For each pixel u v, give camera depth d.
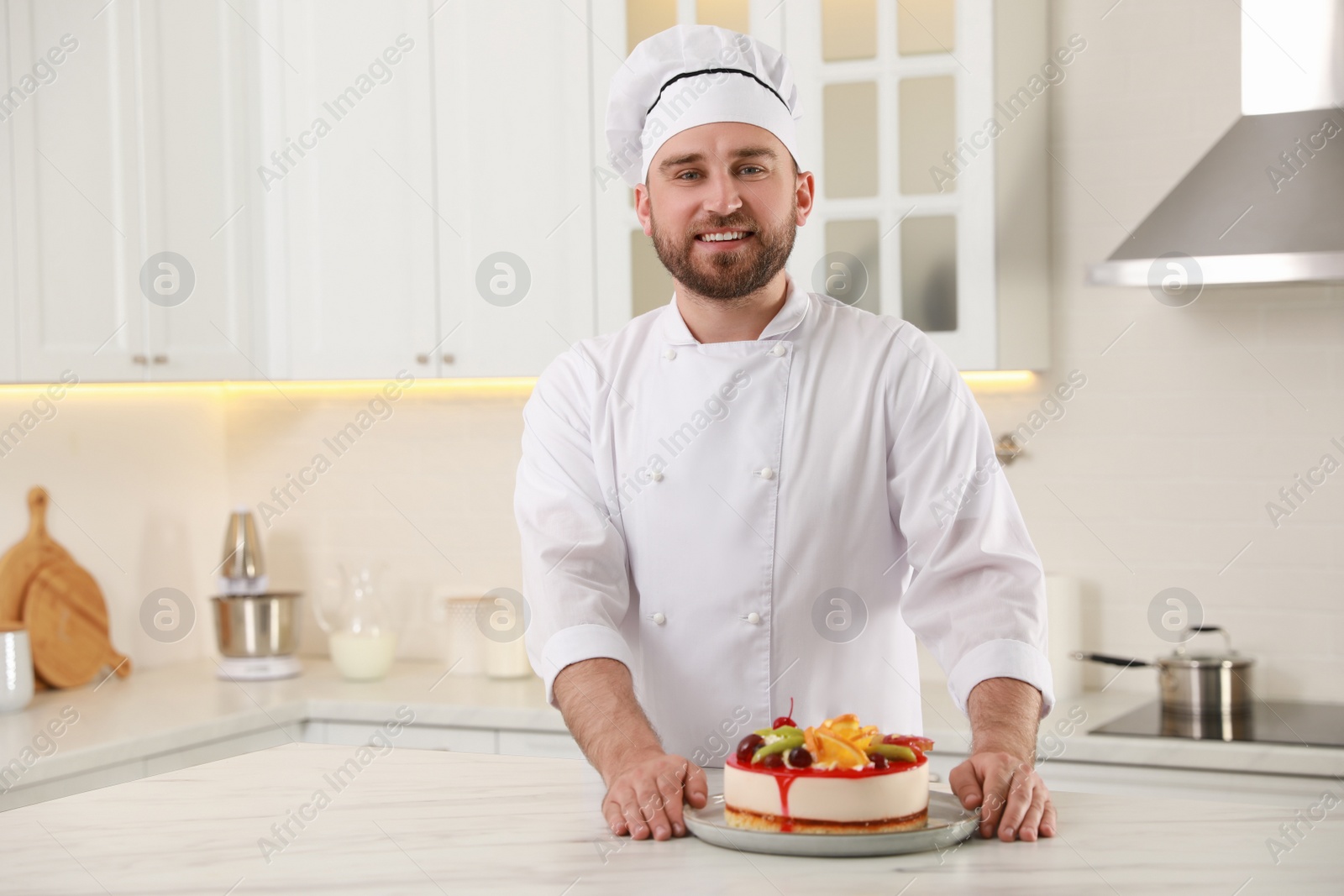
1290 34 2.34
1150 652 2.58
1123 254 2.26
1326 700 2.47
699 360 1.54
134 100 2.59
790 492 1.50
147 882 0.99
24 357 2.39
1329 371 2.46
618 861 1.01
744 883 0.94
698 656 1.52
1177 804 1.19
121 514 3.01
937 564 1.41
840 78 2.46
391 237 2.76
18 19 2.37
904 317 2.45
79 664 2.83
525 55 2.65
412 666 3.09
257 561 3.02
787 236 1.49
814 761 1.04
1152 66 2.56
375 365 2.79
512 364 2.70
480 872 0.99
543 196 2.66
